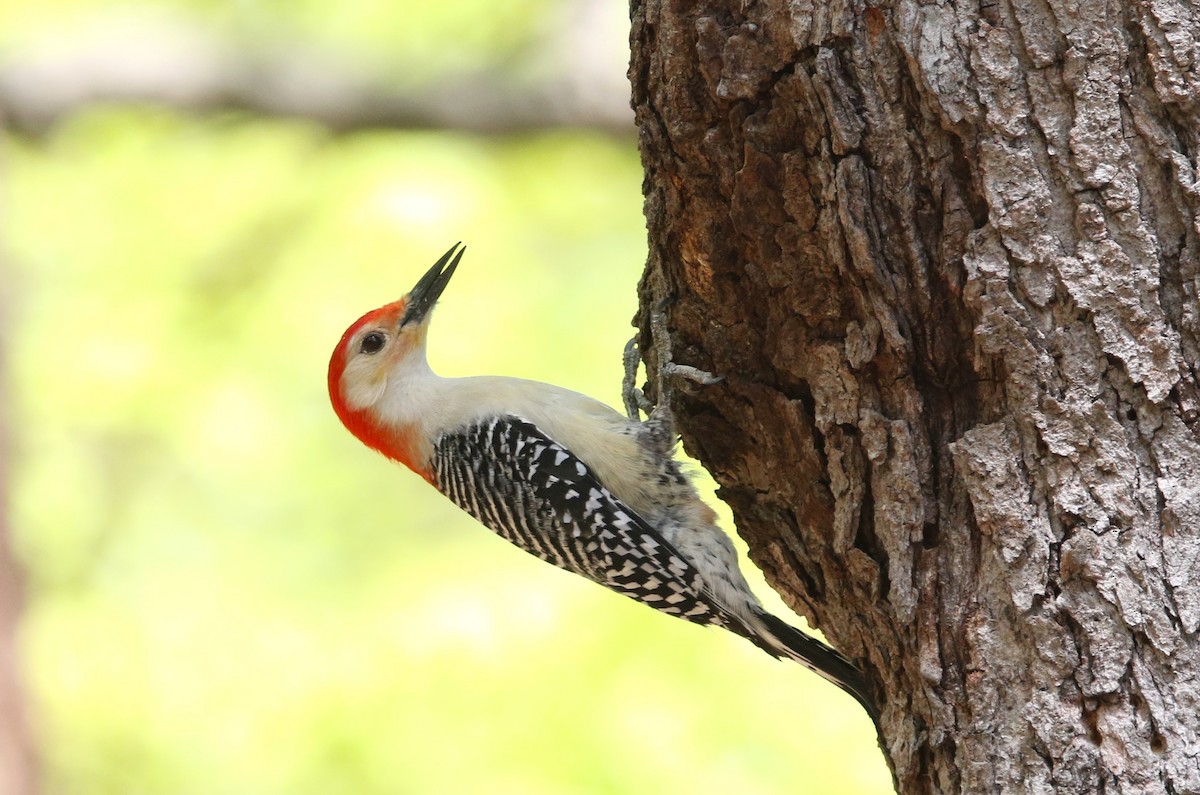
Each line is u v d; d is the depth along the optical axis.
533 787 12.14
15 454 14.45
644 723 12.38
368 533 15.98
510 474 8.57
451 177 16.81
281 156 17.39
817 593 7.16
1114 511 5.58
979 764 5.75
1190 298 5.58
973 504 5.88
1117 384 5.64
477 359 15.58
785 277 6.44
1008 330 5.77
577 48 17.64
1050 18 5.73
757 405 6.96
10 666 12.90
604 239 17.08
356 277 16.31
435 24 18.08
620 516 8.20
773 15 6.06
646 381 8.77
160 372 16.03
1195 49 5.56
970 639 5.86
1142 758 5.39
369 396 9.14
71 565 15.26
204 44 17.58
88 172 17.25
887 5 5.88
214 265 16.97
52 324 16.17
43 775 12.86
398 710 12.98
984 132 5.78
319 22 18.16
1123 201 5.64
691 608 8.27
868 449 6.25
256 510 15.88
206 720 13.97
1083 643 5.57
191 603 15.13
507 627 13.26
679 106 6.45
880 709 6.91
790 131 6.18
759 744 12.30
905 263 6.03
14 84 17.14
